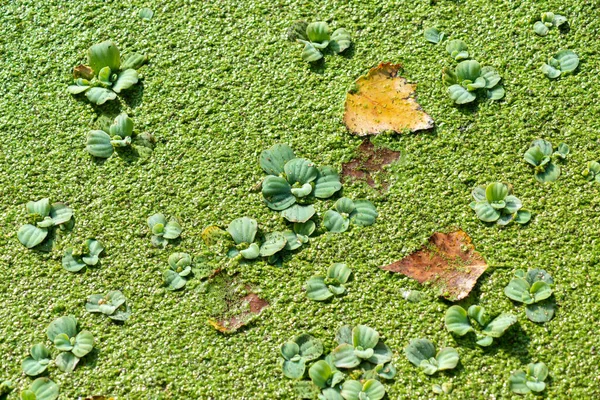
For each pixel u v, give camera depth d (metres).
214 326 1.03
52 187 1.07
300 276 1.04
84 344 1.02
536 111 1.08
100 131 1.08
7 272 1.05
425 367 1.01
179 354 1.02
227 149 1.08
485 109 1.08
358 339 1.02
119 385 1.02
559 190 1.06
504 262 1.04
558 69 1.09
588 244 1.04
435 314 1.03
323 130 1.08
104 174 1.08
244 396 1.01
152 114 1.09
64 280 1.05
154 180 1.07
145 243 1.05
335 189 1.06
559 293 1.03
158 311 1.04
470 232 1.05
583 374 1.01
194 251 1.05
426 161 1.07
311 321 1.03
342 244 1.05
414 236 1.05
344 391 1.00
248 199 1.06
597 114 1.08
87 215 1.06
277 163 1.07
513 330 1.02
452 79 1.09
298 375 1.01
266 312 1.03
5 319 1.04
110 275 1.05
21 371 1.02
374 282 1.04
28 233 1.05
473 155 1.07
